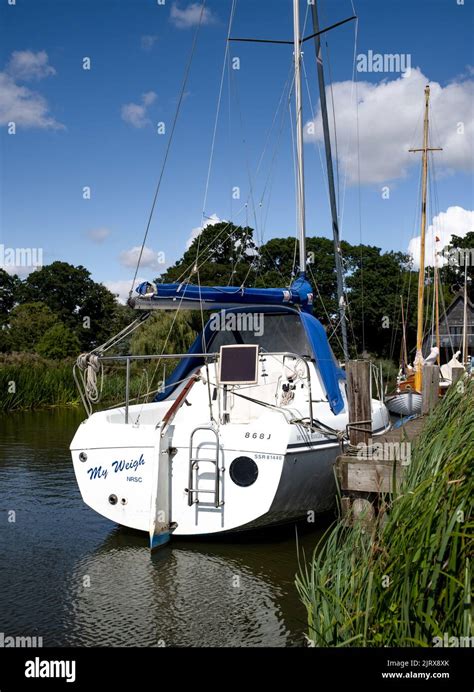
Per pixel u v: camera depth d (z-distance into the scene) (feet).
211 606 16.94
